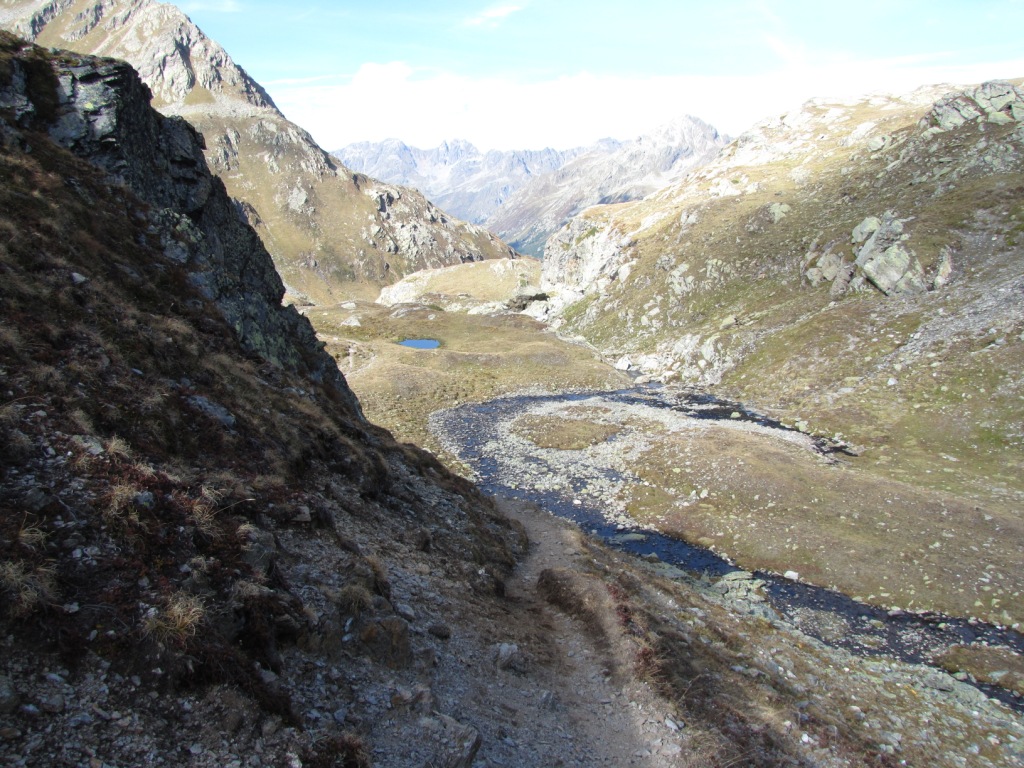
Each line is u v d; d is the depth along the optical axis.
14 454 11.59
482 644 18.09
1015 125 103.44
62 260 20.47
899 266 83.88
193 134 42.19
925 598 34.56
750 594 35.38
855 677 26.20
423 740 12.01
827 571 38.09
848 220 108.88
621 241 159.25
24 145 26.64
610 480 55.84
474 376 104.88
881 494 44.06
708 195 163.88
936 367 64.62
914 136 122.31
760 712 19.02
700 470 52.62
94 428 13.85
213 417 18.55
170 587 10.77
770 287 109.81
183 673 9.59
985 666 29.17
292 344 40.31
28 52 32.41
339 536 18.02
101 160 31.52
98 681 8.96
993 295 71.19
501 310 181.88
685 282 124.25
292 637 12.45
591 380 103.81
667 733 16.02
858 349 76.81
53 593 9.48
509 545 34.31
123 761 8.20
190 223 33.50
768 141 198.12
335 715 11.50
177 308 25.73
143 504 12.08
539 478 57.69
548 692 16.80
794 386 77.69
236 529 13.37
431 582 20.67
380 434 43.38
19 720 7.97
